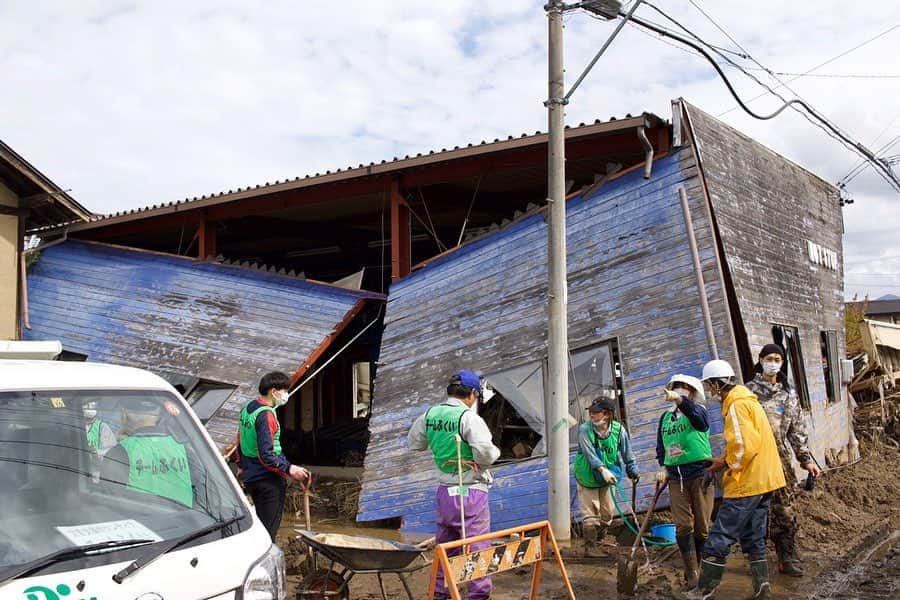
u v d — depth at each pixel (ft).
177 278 49.80
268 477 23.09
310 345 42.42
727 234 33.47
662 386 30.73
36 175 44.29
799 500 33.27
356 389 60.49
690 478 23.26
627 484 30.07
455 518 19.88
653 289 32.27
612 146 35.29
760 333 33.96
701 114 34.24
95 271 53.47
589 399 32.91
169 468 13.19
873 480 39.45
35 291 54.08
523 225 37.55
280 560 12.85
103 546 11.07
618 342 32.50
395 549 18.44
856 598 22.11
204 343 45.32
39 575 10.19
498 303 36.88
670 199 32.94
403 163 40.40
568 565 26.63
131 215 51.44
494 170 39.86
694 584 23.11
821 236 45.37
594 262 34.60
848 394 47.75
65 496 11.86
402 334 40.27
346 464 50.52
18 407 12.28
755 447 21.11
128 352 47.21
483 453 19.67
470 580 17.61
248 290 46.73
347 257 65.82
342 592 19.62
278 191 45.06
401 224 42.68
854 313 64.69
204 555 11.59
